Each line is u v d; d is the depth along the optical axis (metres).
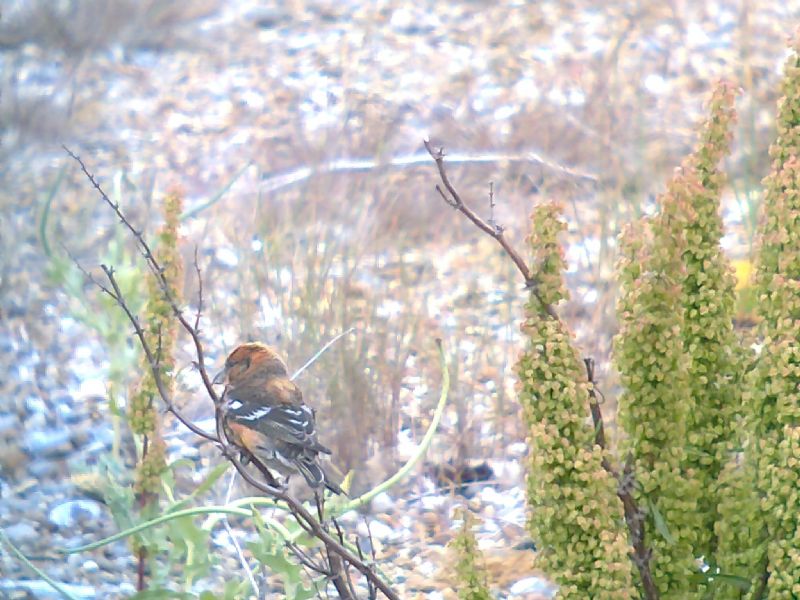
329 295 13.27
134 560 10.60
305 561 7.52
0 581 10.04
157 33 25.94
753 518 7.02
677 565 7.07
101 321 9.84
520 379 6.95
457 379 12.53
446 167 17.72
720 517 7.29
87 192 18.53
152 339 8.52
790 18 25.14
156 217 17.34
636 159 16.77
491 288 15.38
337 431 11.92
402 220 16.66
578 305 14.16
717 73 21.38
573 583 6.86
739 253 14.50
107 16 25.53
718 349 7.21
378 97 21.47
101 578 10.24
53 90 22.64
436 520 11.30
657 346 6.93
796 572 6.79
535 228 7.00
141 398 8.56
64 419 12.84
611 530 6.85
